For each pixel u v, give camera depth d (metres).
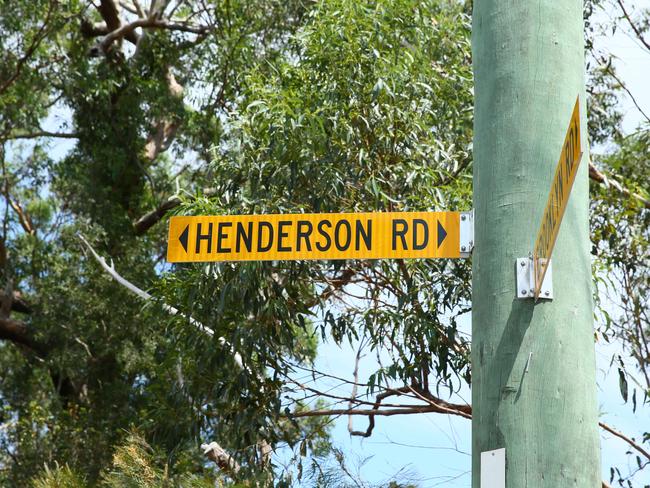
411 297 7.32
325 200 7.58
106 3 18.72
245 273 7.14
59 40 18.64
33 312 17.66
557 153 3.63
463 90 8.34
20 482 15.67
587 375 3.35
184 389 8.00
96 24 19.33
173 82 18.69
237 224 4.28
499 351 3.39
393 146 7.71
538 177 3.59
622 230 9.60
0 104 17.23
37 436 16.47
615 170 10.52
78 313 16.83
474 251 3.69
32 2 16.77
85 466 15.30
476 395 3.45
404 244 4.05
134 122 18.22
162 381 8.50
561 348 3.34
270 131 7.52
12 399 18.53
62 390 18.86
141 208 19.48
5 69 17.19
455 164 7.93
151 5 18.11
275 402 7.47
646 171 10.82
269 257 4.19
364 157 7.45
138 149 18.86
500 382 3.35
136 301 16.66
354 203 7.77
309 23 10.18
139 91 17.45
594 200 9.73
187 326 7.93
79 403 17.41
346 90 7.78
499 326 3.43
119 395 16.39
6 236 18.92
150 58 18.06
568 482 3.18
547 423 3.25
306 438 7.42
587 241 3.57
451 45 8.64
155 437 7.92
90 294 16.81
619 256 9.48
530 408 3.27
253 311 7.32
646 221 9.71
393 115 7.62
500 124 3.72
